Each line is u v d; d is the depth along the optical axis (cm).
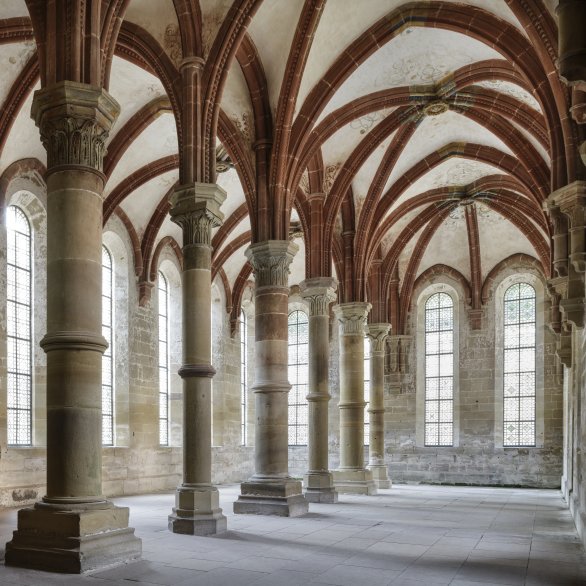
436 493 2734
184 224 1517
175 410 3006
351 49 1892
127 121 2212
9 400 2086
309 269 2327
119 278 2722
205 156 1551
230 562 1080
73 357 1023
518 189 2812
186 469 1448
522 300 3478
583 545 1272
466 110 2256
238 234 3244
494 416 3438
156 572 987
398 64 2042
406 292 3638
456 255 3612
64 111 1052
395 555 1172
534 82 1677
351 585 927
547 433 3303
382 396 3084
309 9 1697
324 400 2203
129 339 2698
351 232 2655
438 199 3031
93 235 1065
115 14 1173
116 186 2495
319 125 2072
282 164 1889
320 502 2136
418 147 2591
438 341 3634
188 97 1547
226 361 3491
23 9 1655
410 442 3584
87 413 1023
